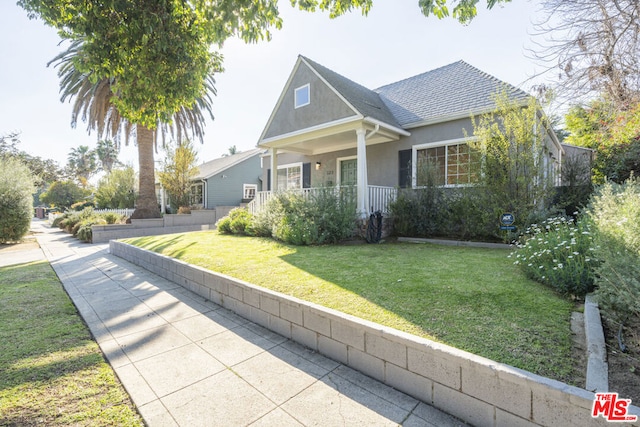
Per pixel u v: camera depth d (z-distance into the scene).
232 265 4.87
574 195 7.31
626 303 2.12
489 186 6.54
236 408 2.08
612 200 3.37
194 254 5.93
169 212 18.86
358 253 5.67
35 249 10.23
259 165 22.84
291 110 10.18
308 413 2.02
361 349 2.50
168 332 3.37
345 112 8.49
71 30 3.56
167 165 16.33
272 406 2.10
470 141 6.98
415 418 1.96
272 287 3.69
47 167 24.86
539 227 5.77
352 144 10.84
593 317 2.37
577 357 1.96
